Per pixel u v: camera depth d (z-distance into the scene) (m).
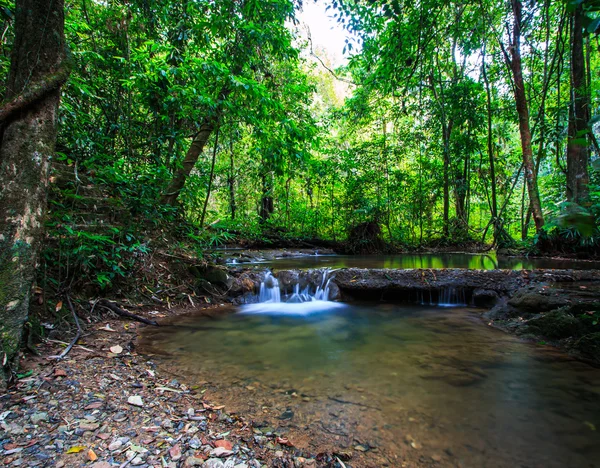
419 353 2.77
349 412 1.82
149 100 5.29
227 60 5.50
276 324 3.73
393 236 11.83
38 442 1.40
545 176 11.66
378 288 4.91
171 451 1.41
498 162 10.86
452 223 11.34
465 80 9.77
